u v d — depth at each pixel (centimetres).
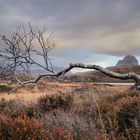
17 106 955
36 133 461
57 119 632
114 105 746
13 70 431
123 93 914
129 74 440
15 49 429
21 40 430
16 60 430
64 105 953
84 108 783
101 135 501
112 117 649
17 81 438
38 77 452
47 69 452
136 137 548
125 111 648
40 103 957
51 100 972
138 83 439
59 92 1118
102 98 922
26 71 440
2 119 495
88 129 564
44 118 670
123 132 588
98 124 632
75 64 455
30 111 821
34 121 508
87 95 1098
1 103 961
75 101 1037
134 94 880
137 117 617
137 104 647
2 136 444
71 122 584
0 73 424
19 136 448
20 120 478
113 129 600
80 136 526
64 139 465
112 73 444
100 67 451
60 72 457
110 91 1576
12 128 457
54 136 470
